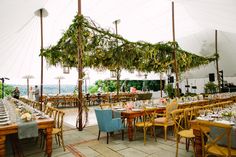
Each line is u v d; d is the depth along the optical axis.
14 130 3.16
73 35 5.78
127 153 3.73
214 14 8.14
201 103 6.82
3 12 5.24
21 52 10.59
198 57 10.23
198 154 3.01
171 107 4.68
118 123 4.54
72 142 4.52
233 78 14.18
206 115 3.62
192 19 10.32
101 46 6.46
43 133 4.25
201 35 12.64
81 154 3.72
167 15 9.52
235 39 11.50
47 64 7.84
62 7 6.65
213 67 14.02
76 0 6.35
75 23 5.69
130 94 14.40
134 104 5.92
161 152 3.75
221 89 12.66
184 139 4.63
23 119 3.43
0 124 3.17
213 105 4.57
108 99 13.06
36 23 7.60
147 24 10.18
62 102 12.02
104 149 3.99
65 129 5.94
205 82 15.30
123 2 7.36
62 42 6.46
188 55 9.23
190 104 6.25
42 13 6.80
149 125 4.43
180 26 11.21
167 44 8.04
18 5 5.18
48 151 3.52
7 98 9.91
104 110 4.36
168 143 4.33
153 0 7.73
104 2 6.99
